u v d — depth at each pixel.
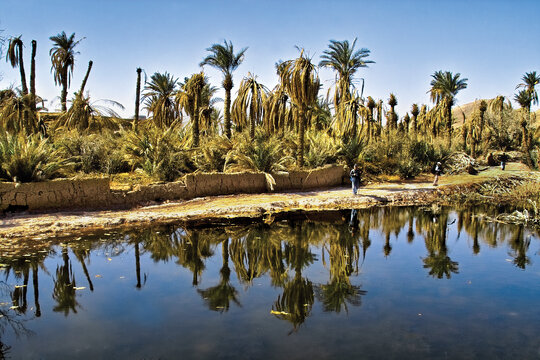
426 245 9.66
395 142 26.48
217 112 29.58
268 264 8.01
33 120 18.11
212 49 18.78
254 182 16.56
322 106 28.70
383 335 4.73
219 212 13.12
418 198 18.02
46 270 7.25
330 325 5.03
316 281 6.93
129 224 11.30
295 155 20.70
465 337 4.68
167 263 7.91
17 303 5.71
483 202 17.78
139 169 16.36
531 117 36.75
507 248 9.38
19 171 11.64
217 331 4.82
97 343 4.47
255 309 5.59
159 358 4.12
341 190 18.50
